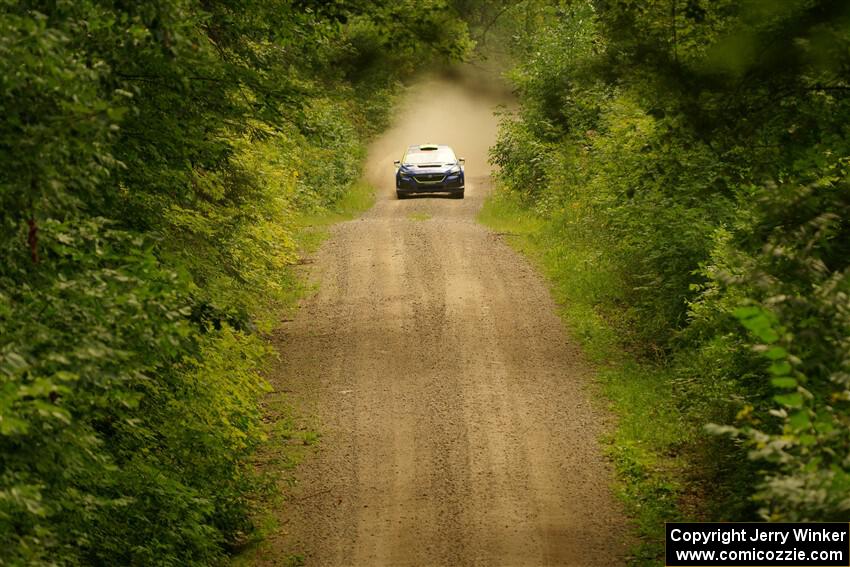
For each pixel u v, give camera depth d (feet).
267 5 98.53
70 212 56.59
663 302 161.79
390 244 237.25
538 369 158.61
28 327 50.01
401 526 110.22
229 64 88.28
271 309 189.98
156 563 83.71
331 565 102.01
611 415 139.44
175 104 84.43
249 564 102.47
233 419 112.78
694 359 134.21
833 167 84.07
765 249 55.62
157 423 96.37
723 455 116.16
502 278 208.13
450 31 102.47
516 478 121.19
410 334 176.86
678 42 85.30
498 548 103.60
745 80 79.46
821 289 47.19
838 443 43.14
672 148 105.60
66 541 66.74
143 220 88.58
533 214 265.95
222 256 123.34
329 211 289.12
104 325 53.72
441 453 129.59
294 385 155.84
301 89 95.09
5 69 46.85
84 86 49.14
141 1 60.13
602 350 164.55
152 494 86.02
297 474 125.70
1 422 44.37
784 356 43.62
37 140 47.06
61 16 55.11
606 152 190.90
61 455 55.47
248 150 143.74
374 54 109.50
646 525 106.93
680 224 153.89
